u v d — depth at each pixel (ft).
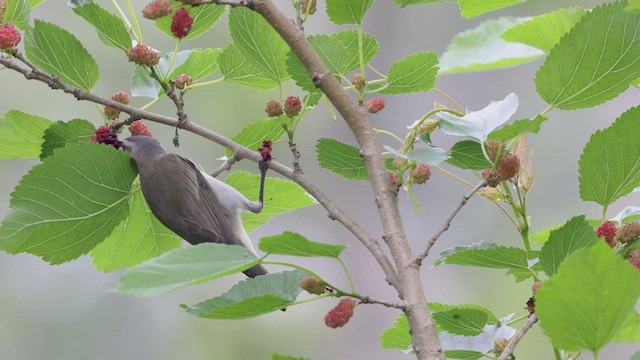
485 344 20.84
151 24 62.13
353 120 18.63
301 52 18.74
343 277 71.31
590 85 20.06
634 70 19.88
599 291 14.16
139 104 62.39
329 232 72.43
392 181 19.22
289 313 62.95
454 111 20.35
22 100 62.08
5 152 24.89
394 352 68.18
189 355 61.26
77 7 22.65
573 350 14.67
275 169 21.45
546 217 61.98
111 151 22.18
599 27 19.62
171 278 15.17
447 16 75.41
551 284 14.23
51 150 23.75
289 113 20.29
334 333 66.69
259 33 20.84
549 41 24.07
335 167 21.11
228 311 17.07
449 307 21.70
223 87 62.80
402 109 73.82
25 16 24.34
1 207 64.59
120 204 22.91
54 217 21.85
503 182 21.26
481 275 60.59
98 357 61.57
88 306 62.69
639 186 20.65
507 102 19.31
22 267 63.46
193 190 26.17
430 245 17.22
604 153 20.24
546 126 64.49
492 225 65.67
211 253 15.80
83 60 23.17
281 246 15.90
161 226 26.21
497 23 29.89
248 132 25.36
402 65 20.58
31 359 60.75
